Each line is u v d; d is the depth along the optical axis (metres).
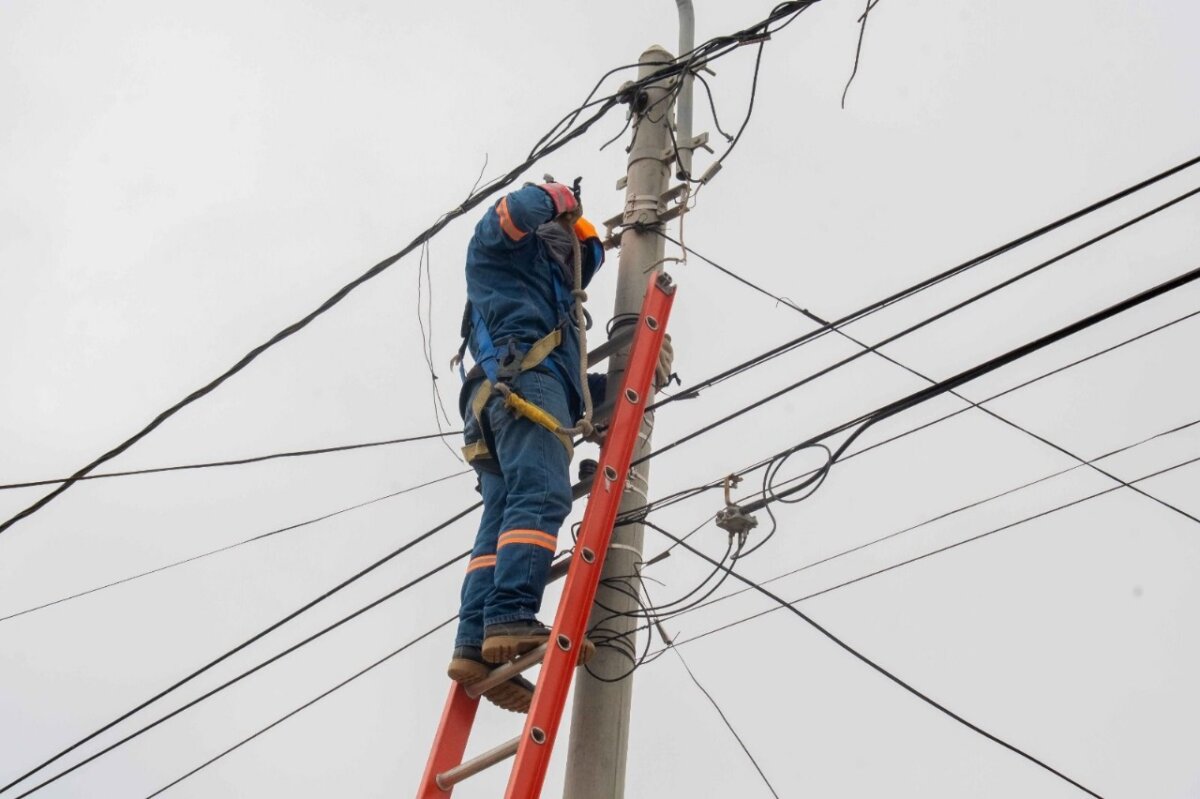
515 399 10.78
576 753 10.78
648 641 11.87
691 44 14.02
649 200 12.90
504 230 11.09
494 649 10.34
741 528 12.20
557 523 10.66
